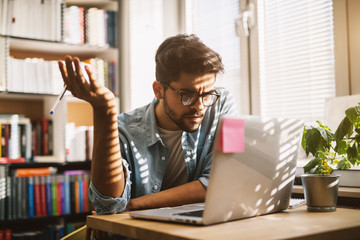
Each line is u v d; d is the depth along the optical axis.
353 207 1.56
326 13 2.02
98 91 1.07
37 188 2.58
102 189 1.16
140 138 1.46
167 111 1.32
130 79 3.07
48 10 2.72
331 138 1.29
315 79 2.06
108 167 1.15
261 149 1.01
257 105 2.34
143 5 3.05
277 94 2.25
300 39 2.14
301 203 1.30
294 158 1.15
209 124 1.49
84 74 1.05
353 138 1.32
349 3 1.88
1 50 2.54
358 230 0.93
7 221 2.48
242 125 0.95
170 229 0.90
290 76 2.19
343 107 1.70
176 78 1.25
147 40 3.00
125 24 3.08
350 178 1.62
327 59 2.01
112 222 1.04
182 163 1.47
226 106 1.53
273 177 1.07
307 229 0.88
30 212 2.55
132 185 1.46
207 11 2.72
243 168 0.97
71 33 2.80
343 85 1.90
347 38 1.89
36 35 2.67
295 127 1.13
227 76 2.57
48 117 2.88
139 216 1.06
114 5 3.05
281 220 1.01
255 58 2.36
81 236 1.34
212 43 2.68
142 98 3.00
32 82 2.67
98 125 1.13
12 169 2.62
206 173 1.37
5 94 2.61
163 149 1.44
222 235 0.83
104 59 3.12
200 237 0.81
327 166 1.26
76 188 2.71
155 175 1.43
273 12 2.28
